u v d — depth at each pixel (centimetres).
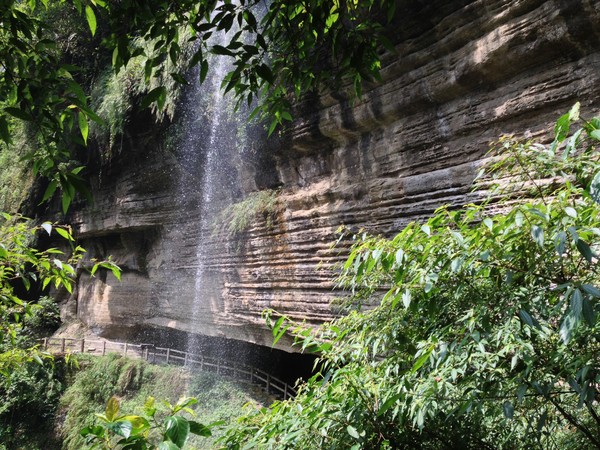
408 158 861
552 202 207
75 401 1691
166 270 1683
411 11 772
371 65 389
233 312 1345
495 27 679
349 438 249
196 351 1769
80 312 2189
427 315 262
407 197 851
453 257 217
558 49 626
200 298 1494
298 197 1098
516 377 215
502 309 222
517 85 687
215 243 1412
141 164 1630
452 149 787
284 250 1143
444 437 256
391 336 273
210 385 1537
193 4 349
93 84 1709
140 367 1747
